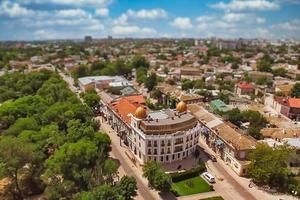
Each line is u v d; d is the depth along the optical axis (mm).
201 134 159625
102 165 110250
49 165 112750
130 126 141500
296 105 185625
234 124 168000
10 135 143750
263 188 111625
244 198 105438
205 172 120562
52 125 146250
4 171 104375
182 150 132375
